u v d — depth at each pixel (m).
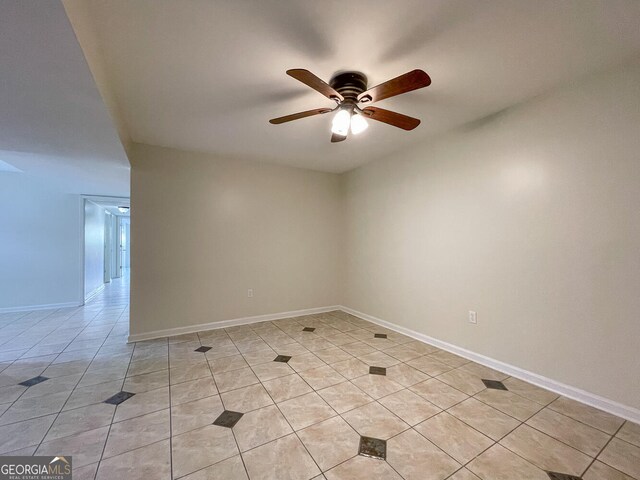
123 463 1.36
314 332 3.35
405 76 1.40
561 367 2.00
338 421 1.70
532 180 2.14
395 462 1.39
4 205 4.21
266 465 1.36
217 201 3.49
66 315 4.11
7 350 2.78
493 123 2.39
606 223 1.79
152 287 3.12
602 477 1.30
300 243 4.10
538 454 1.44
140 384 2.12
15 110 1.79
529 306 2.17
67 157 2.76
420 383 2.15
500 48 1.58
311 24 1.39
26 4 0.98
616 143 1.75
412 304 3.19
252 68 1.74
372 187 3.80
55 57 1.27
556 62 1.71
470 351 2.58
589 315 1.87
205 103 2.17
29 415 1.73
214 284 3.48
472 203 2.56
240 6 1.27
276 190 3.90
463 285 2.64
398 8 1.29
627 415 1.71
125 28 1.39
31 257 4.37
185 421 1.68
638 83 1.67
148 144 3.09
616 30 1.44
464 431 1.61
